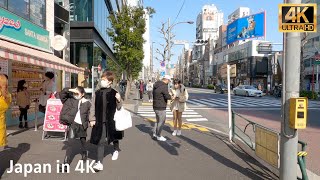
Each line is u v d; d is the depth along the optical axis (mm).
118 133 6961
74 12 26844
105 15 37375
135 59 29750
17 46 10953
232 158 7570
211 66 110125
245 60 76625
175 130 10852
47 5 16312
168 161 7207
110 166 6715
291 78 4676
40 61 10336
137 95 40562
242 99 34969
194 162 7152
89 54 27453
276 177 6070
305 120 4523
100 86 6504
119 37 28141
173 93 10766
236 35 26906
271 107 24266
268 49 58656
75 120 6680
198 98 35594
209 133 11477
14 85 12406
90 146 8664
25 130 11227
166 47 32031
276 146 6020
